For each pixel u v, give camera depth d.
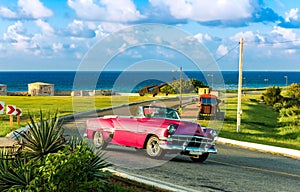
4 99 48.06
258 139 25.17
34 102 42.84
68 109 35.47
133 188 8.76
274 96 59.84
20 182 7.03
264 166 14.26
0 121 26.25
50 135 8.49
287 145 22.84
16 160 8.02
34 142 8.42
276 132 32.59
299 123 38.12
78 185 6.65
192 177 11.12
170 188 9.17
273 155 17.92
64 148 7.79
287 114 45.62
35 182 6.62
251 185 10.57
